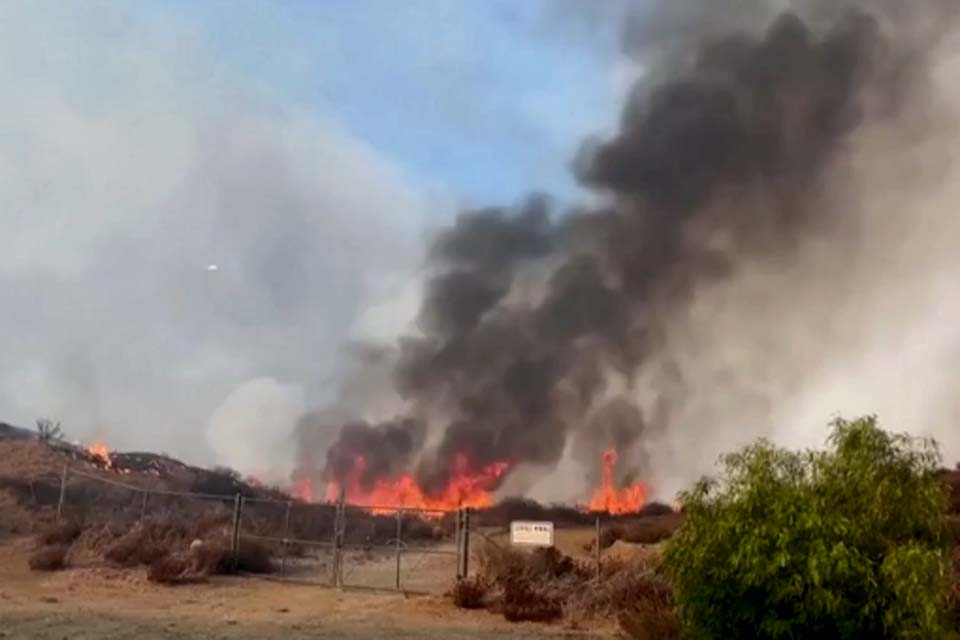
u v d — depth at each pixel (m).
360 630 16.91
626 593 18.44
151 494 35.34
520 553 22.12
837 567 9.94
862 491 10.52
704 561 10.69
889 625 9.84
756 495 10.55
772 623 10.16
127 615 17.70
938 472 10.98
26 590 21.11
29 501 35.25
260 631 16.36
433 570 26.72
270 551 27.62
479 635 16.56
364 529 37.22
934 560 9.95
